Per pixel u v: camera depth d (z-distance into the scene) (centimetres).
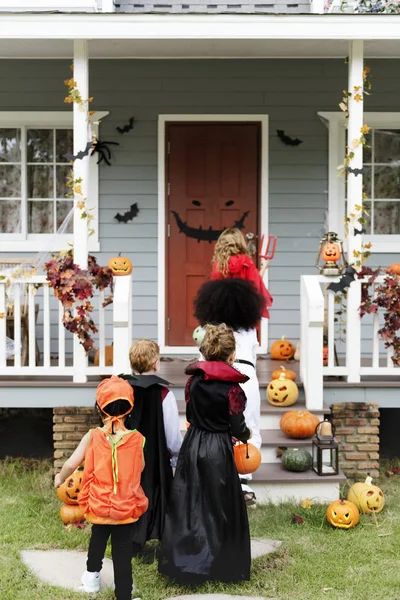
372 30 636
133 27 630
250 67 805
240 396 445
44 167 830
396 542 501
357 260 646
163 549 435
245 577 436
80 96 639
